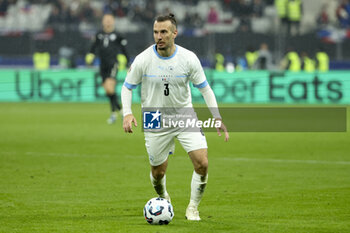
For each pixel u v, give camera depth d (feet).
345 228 71.15
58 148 151.12
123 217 77.36
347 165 124.77
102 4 412.36
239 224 73.15
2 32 350.02
